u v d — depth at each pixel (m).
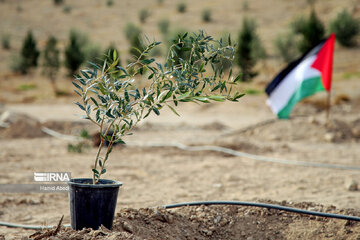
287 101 16.92
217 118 32.94
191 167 13.25
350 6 81.94
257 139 20.80
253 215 6.38
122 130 5.02
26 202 8.49
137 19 93.19
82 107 4.80
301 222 6.20
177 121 30.22
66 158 14.31
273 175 12.02
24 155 14.77
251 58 49.22
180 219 6.04
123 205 8.28
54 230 4.92
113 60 4.79
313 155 16.00
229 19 87.00
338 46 64.56
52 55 54.94
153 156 15.36
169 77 4.87
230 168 13.15
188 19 89.69
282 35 64.12
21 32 81.56
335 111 33.34
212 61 4.91
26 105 40.78
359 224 6.01
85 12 98.94
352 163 14.31
